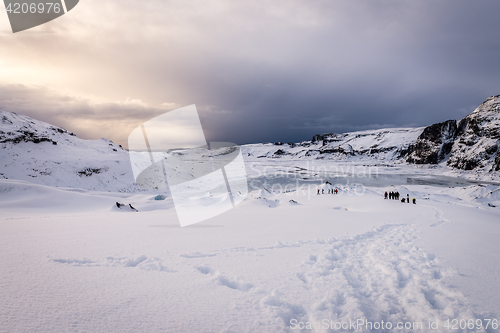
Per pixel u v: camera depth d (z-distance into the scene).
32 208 29.55
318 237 7.13
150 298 2.87
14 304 2.44
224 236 7.00
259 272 4.04
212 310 2.68
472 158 108.25
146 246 5.51
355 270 4.41
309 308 2.86
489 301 3.12
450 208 22.95
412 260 4.86
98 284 3.18
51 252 4.60
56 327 2.10
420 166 142.88
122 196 42.88
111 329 2.15
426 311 2.86
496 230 10.99
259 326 2.42
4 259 3.98
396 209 21.47
